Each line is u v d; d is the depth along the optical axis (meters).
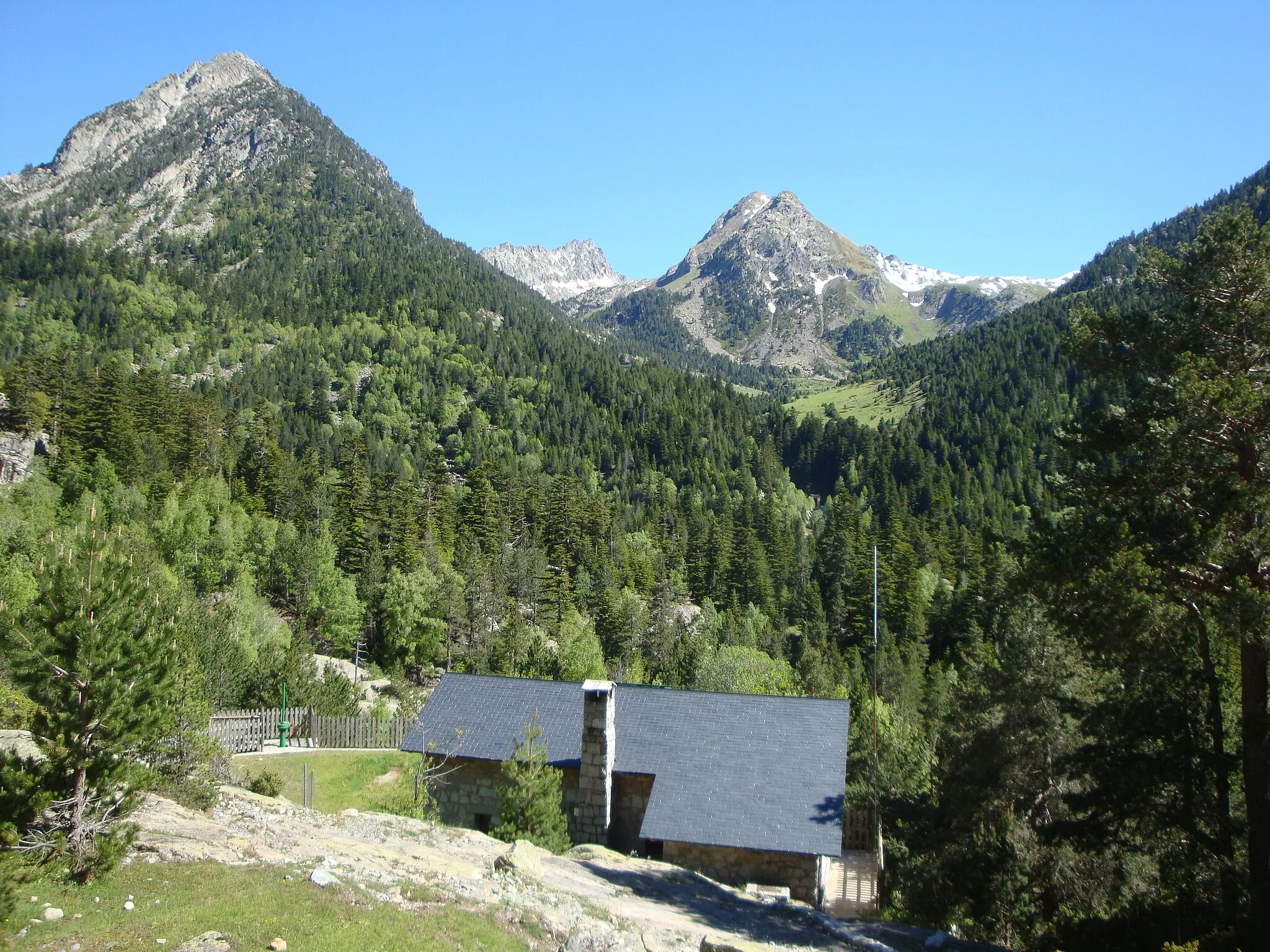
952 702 33.75
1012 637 28.66
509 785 23.83
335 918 10.70
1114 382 22.59
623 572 112.12
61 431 108.56
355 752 33.88
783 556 121.06
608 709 23.91
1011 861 23.89
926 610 100.00
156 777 12.35
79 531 12.32
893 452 184.75
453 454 179.25
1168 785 20.44
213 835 13.52
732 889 20.42
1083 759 21.50
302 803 27.31
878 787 34.12
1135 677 22.36
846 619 102.88
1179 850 20.95
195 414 120.50
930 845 29.08
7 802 10.86
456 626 86.69
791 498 178.25
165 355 197.25
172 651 12.72
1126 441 21.36
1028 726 27.34
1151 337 21.23
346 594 83.62
